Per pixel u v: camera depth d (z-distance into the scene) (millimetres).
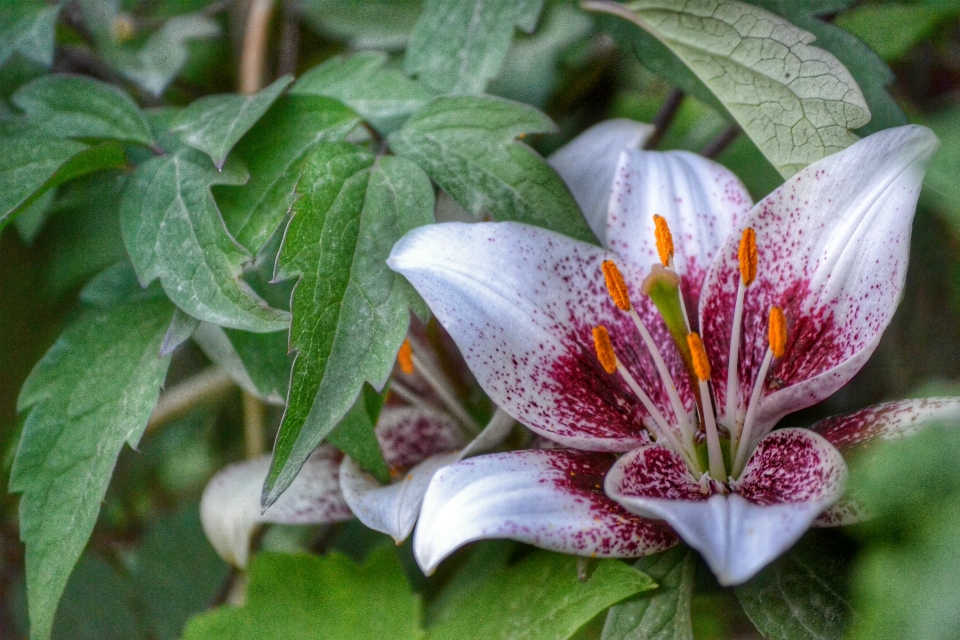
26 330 942
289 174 812
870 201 771
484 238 783
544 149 961
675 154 818
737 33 821
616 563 771
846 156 775
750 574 713
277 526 940
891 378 862
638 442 779
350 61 859
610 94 976
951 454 687
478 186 804
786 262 783
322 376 771
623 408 785
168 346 797
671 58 843
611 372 772
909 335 858
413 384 845
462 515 745
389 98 847
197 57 987
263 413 934
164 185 810
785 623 757
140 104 929
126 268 847
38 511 798
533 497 755
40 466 802
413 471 806
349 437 794
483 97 817
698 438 785
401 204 796
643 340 792
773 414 773
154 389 805
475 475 756
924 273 854
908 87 906
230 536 835
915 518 687
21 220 854
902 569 684
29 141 824
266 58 970
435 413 840
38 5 887
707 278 788
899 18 887
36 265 940
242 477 845
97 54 931
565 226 800
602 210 832
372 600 824
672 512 726
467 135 812
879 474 694
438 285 774
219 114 823
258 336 812
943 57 904
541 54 962
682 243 803
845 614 754
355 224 790
